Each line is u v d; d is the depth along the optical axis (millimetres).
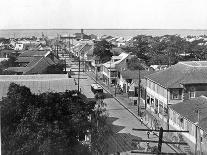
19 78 62031
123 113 62000
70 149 32656
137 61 97188
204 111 44875
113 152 39188
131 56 98625
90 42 184125
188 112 46156
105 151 37500
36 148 30594
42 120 32281
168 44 135875
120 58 101812
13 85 35062
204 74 58844
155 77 64438
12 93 33812
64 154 31828
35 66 84938
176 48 126938
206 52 123875
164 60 109438
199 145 41500
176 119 50312
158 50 130625
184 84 56594
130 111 63375
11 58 104250
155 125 52094
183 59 110562
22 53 122500
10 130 31578
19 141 30719
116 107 67000
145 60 118625
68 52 178375
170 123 52812
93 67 121125
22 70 87125
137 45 144250
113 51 134500
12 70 86812
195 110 45281
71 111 35156
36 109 32562
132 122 55719
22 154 30328
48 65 85500
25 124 31406
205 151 40062
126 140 44250
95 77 107562
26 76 63688
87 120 36281
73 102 36344
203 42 180625
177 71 62281
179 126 48719
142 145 43156
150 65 106188
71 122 33656
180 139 45312
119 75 90938
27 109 32688
